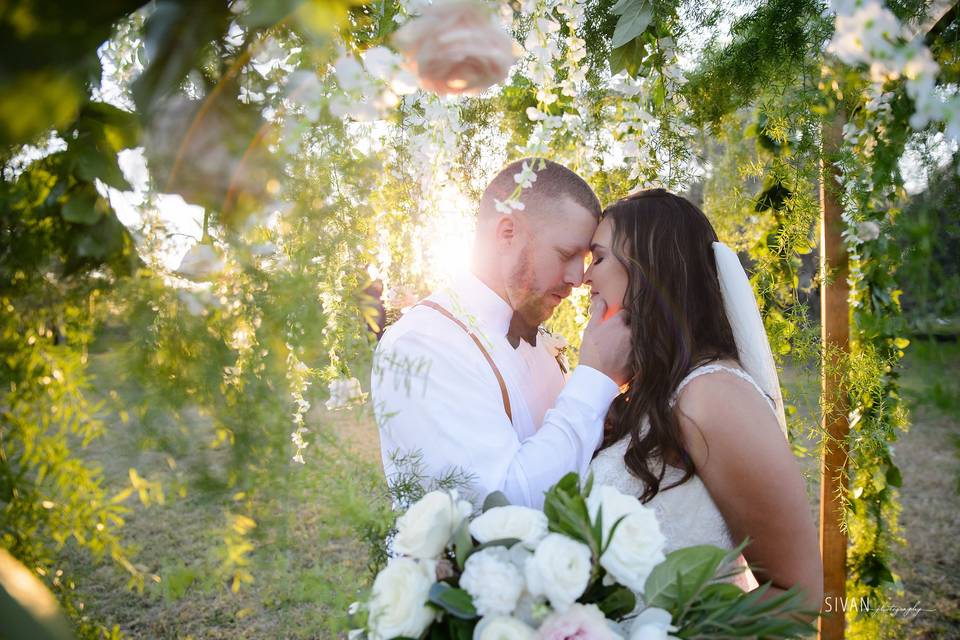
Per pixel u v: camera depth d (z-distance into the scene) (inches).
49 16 16.2
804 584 53.5
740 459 54.1
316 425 33.6
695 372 57.5
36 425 33.2
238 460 29.4
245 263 29.2
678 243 62.1
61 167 30.4
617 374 61.1
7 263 30.5
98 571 40.1
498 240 68.4
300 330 30.7
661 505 57.0
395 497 50.8
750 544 55.7
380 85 34.8
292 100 28.2
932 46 62.0
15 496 34.4
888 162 74.0
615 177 97.7
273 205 28.0
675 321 59.4
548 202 66.1
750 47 87.7
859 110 85.3
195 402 28.8
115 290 30.3
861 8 51.6
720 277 64.2
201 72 26.4
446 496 44.1
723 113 97.0
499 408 63.3
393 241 61.9
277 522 30.9
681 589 39.4
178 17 19.7
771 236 106.3
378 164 38.9
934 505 181.8
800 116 91.7
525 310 69.6
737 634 38.7
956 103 50.3
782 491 53.2
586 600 41.6
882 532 104.4
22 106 16.5
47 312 30.7
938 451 213.2
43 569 35.8
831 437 98.0
